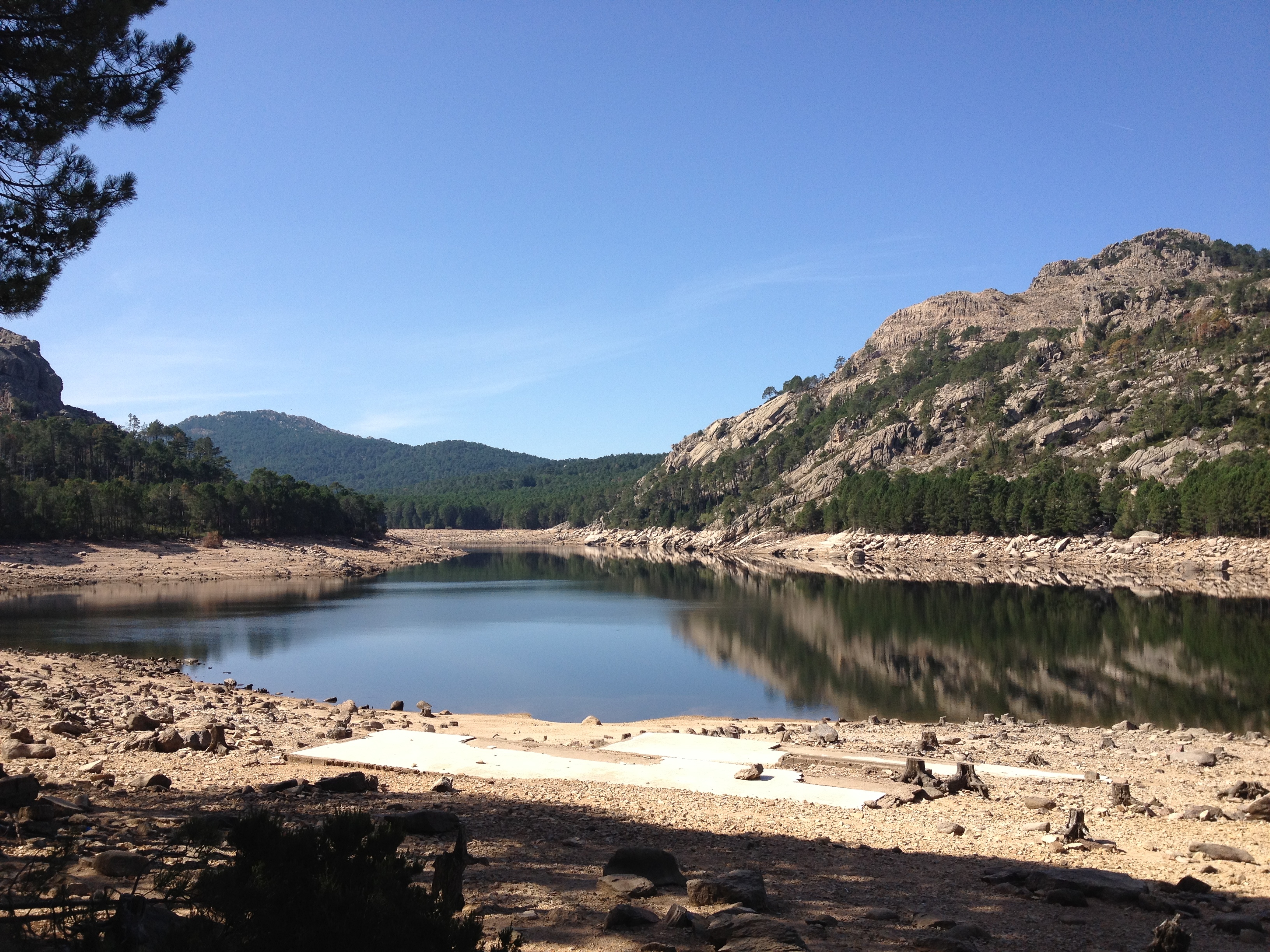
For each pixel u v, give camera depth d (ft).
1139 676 151.33
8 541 372.79
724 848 46.42
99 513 412.77
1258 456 478.59
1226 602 266.57
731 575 436.76
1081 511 499.10
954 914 36.06
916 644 191.62
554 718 123.85
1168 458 545.03
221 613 242.78
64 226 52.03
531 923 31.27
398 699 134.62
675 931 30.37
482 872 38.68
